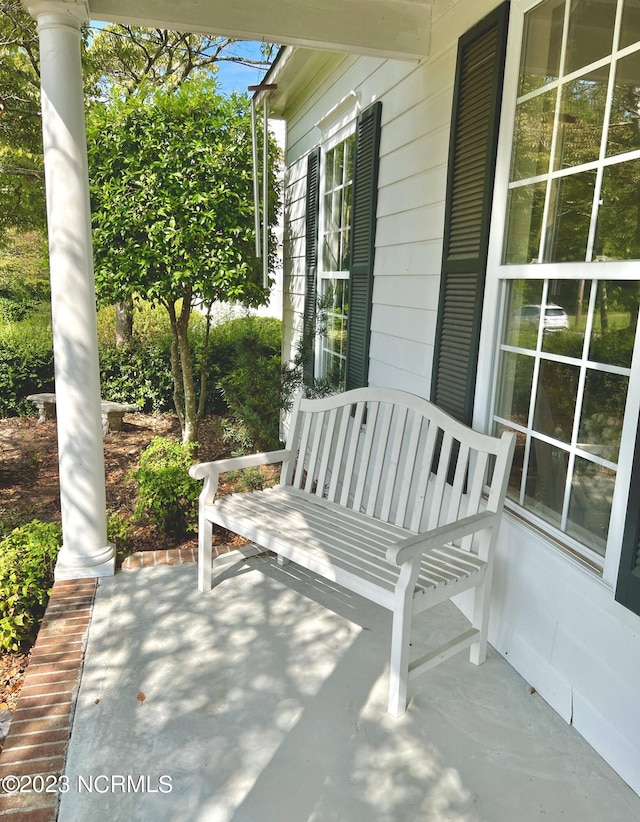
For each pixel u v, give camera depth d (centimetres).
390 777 177
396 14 294
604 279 188
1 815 162
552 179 212
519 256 234
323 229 517
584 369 198
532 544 220
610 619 180
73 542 292
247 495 300
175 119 531
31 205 847
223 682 217
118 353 811
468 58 258
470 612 265
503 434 221
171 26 271
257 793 170
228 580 295
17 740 188
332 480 297
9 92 757
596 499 194
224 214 534
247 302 600
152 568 303
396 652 198
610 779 177
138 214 518
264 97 366
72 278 271
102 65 958
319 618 262
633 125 178
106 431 713
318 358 532
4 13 663
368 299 395
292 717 200
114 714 200
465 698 212
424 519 318
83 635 244
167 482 396
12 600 302
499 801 169
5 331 813
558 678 205
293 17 280
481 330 252
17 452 649
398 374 356
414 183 326
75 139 264
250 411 547
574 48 200
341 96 453
